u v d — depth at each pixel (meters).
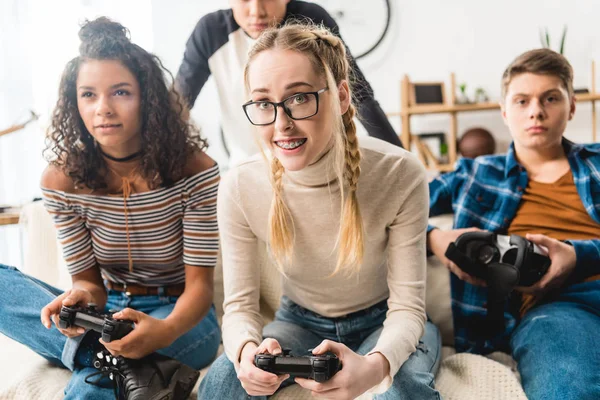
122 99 1.23
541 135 1.41
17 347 1.48
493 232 1.31
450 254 1.30
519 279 1.25
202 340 1.34
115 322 1.12
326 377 0.89
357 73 1.50
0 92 3.09
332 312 1.23
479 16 3.86
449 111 3.61
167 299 1.40
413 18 3.94
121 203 1.31
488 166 1.50
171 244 1.37
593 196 1.39
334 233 1.13
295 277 1.21
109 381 1.18
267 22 1.61
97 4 3.39
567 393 1.05
